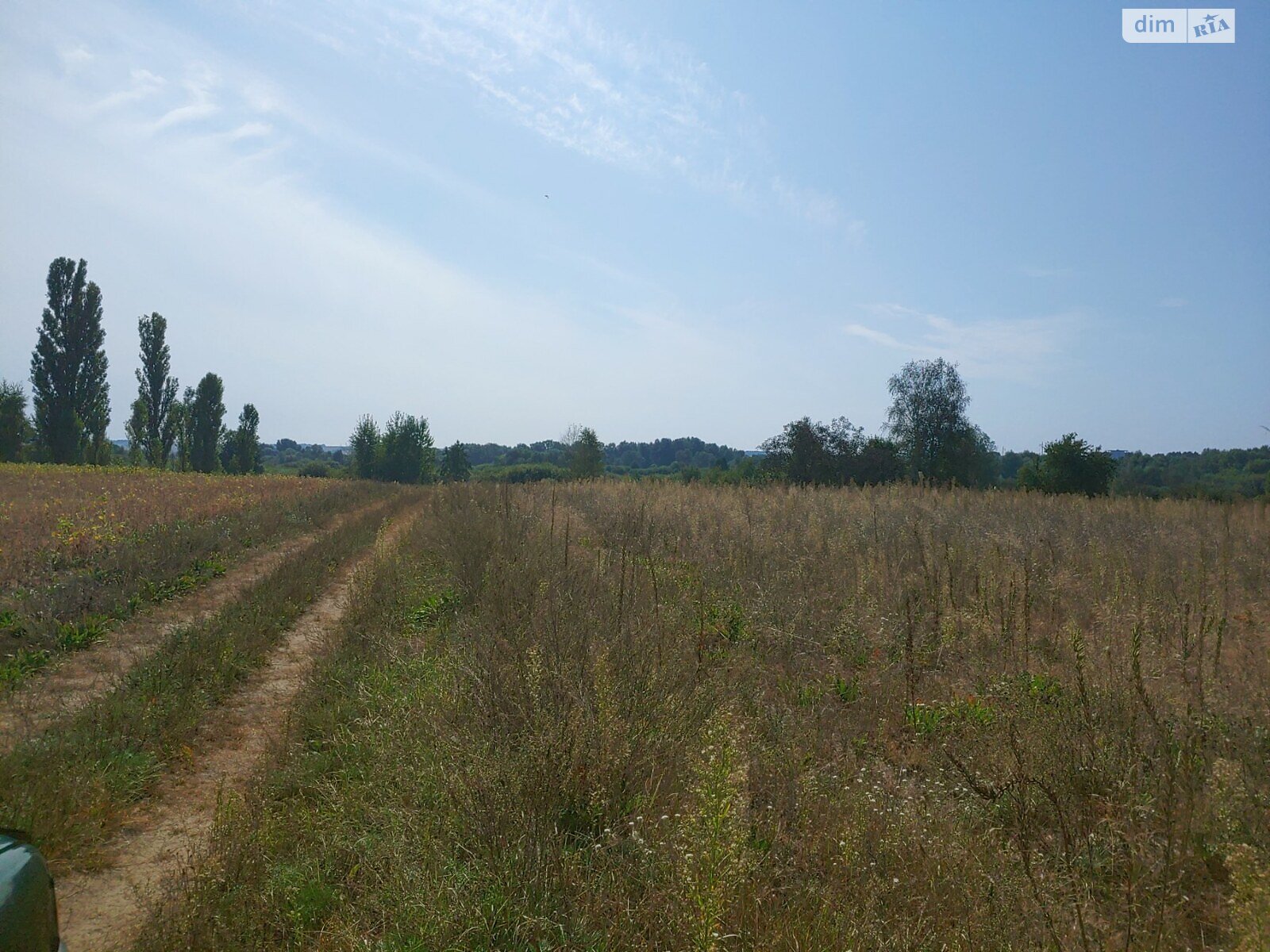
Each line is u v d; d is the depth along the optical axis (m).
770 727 5.44
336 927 3.59
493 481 28.58
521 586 8.24
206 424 63.75
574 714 4.68
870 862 3.73
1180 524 13.93
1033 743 4.97
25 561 12.77
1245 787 4.00
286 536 19.83
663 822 4.01
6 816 4.28
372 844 4.17
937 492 19.25
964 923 3.26
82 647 8.74
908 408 51.81
